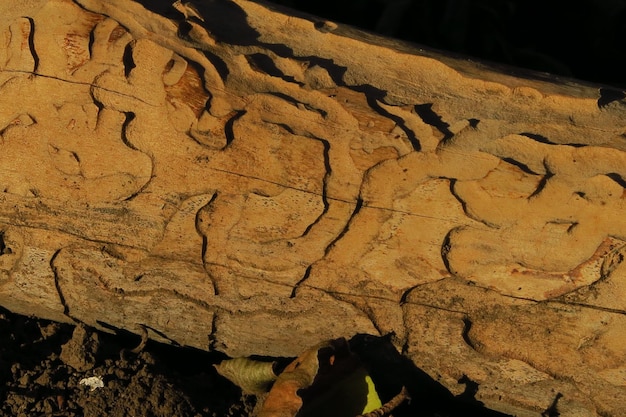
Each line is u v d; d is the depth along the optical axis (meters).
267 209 0.63
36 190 0.64
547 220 0.61
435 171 0.61
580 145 0.61
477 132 0.62
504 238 0.61
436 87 0.64
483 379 0.65
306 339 0.66
